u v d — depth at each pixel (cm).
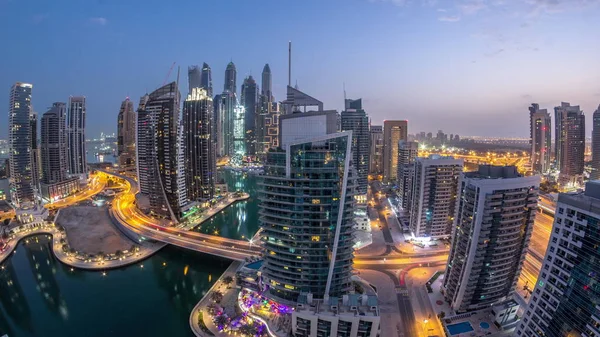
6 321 17825
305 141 15200
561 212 11300
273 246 16512
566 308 10975
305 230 15775
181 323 17388
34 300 19800
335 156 15325
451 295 17425
